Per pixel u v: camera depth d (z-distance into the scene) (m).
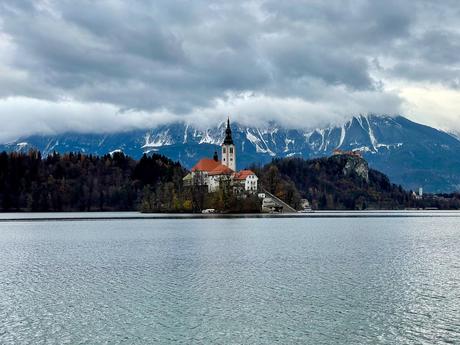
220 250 121.75
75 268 93.62
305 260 103.56
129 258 107.31
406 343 50.53
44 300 67.50
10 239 156.00
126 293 71.50
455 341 51.06
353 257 108.56
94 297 69.12
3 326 56.12
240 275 85.25
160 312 61.53
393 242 145.12
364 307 63.56
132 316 59.84
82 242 144.25
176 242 141.88
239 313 61.00
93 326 56.09
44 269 92.56
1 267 95.31
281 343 50.75
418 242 145.75
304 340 51.53
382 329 54.78
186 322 57.47
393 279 81.81
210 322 57.44
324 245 133.75
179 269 91.69
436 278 82.75
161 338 52.28
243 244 135.88
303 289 73.94
